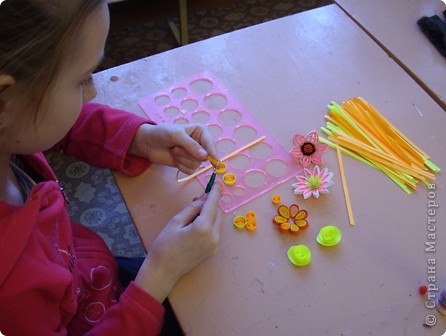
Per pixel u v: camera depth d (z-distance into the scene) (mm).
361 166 748
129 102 855
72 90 554
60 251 687
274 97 851
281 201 707
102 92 869
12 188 676
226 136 796
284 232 668
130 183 747
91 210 1516
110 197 1544
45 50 487
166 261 625
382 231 667
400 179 727
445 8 1015
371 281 620
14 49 474
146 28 2049
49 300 623
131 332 618
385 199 705
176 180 748
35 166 753
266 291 614
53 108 542
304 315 593
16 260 557
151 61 920
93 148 784
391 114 813
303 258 634
